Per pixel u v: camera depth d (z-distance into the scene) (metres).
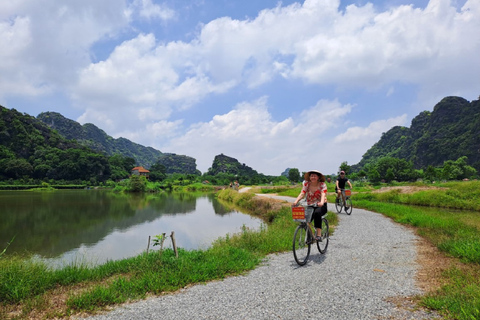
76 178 141.38
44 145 160.88
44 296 5.23
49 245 14.26
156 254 7.38
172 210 28.58
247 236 9.91
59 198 49.00
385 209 17.16
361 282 5.31
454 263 6.39
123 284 5.48
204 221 20.50
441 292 4.62
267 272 6.17
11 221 22.22
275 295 4.79
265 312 4.15
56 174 138.88
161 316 4.16
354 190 43.38
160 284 5.48
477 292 4.26
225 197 42.53
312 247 8.23
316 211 7.08
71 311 4.50
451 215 15.27
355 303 4.37
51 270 6.74
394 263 6.57
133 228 18.52
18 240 15.52
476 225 10.90
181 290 5.30
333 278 5.57
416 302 4.33
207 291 5.15
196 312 4.25
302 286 5.18
